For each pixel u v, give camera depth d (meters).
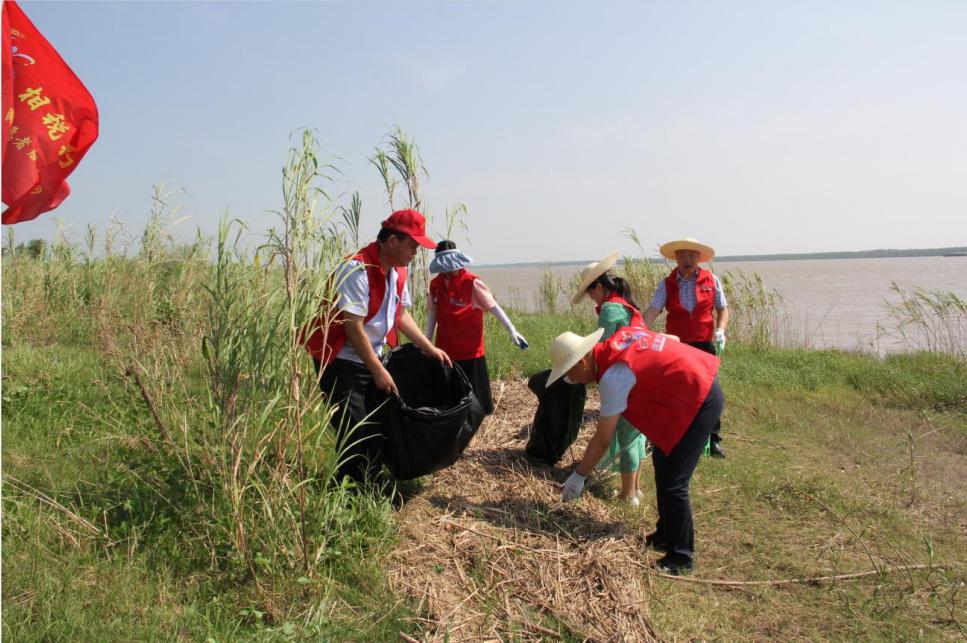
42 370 5.94
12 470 4.11
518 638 3.04
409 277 7.23
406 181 7.09
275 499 3.35
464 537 3.89
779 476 5.27
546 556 3.76
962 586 3.64
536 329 11.42
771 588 3.67
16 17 2.74
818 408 7.43
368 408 4.04
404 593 3.29
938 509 4.76
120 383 5.60
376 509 3.75
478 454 5.28
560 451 5.16
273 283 3.57
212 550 3.27
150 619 2.81
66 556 3.16
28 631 2.61
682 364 3.64
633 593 3.45
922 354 9.79
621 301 4.75
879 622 3.33
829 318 20.42
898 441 6.30
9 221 2.84
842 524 4.43
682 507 3.76
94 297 8.25
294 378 3.36
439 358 4.54
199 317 6.22
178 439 4.07
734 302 12.17
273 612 3.00
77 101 2.88
